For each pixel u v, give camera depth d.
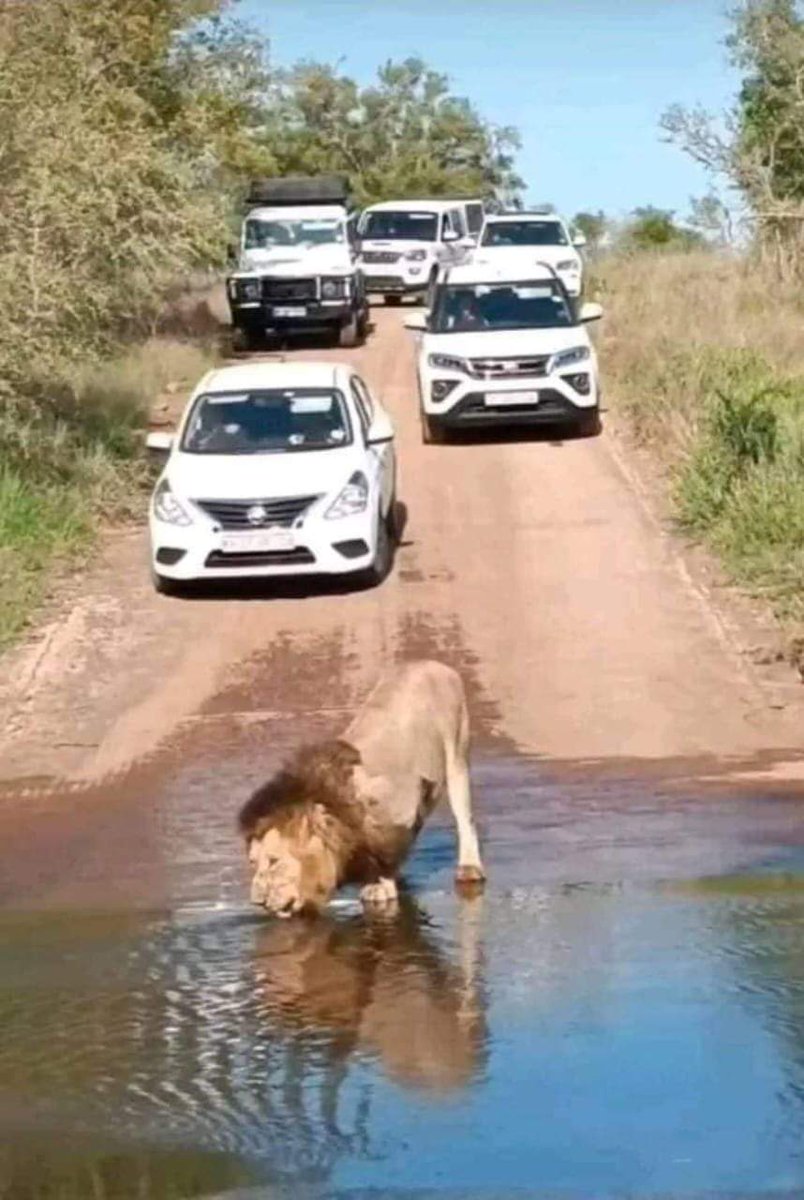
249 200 42.00
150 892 10.52
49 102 22.73
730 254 39.00
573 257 38.31
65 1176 6.68
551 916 9.66
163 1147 6.93
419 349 27.16
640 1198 6.33
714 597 17.33
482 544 19.91
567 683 15.07
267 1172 6.68
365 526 18.23
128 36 30.64
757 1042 7.73
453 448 25.31
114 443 24.09
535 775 12.78
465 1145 6.84
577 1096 7.25
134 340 32.12
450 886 10.30
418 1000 8.42
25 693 15.38
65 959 9.27
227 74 35.06
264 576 18.23
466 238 45.00
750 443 20.88
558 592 17.86
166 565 18.22
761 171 36.03
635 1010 8.16
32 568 18.86
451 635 16.64
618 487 22.20
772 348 29.02
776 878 10.27
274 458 18.62
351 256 36.88
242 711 14.75
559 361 25.19
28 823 12.20
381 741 9.80
